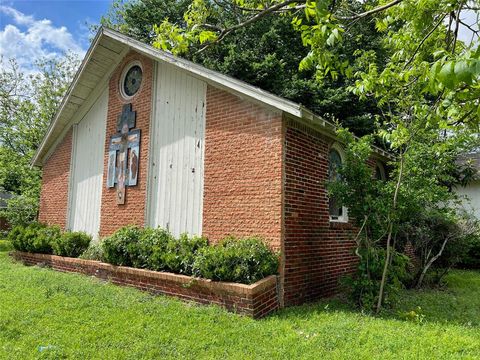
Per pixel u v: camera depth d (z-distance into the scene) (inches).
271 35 681.0
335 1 132.5
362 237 270.8
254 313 233.6
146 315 230.7
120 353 173.6
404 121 266.8
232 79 305.4
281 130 281.4
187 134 354.9
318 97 666.2
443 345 190.9
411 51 203.3
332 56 150.4
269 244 276.7
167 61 353.4
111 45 422.0
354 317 238.2
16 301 254.2
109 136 438.3
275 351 179.3
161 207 368.2
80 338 190.9
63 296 269.0
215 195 320.5
